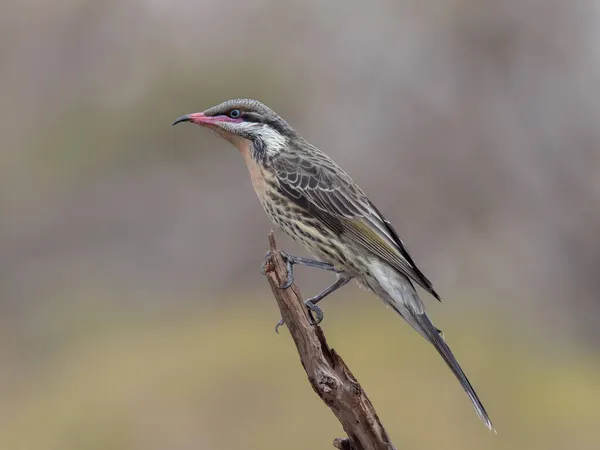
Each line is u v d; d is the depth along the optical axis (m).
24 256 16.88
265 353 12.42
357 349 12.59
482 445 10.83
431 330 7.89
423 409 11.23
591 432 11.16
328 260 8.25
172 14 17.55
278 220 8.38
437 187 16.27
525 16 16.59
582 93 16.42
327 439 10.71
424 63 16.88
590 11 16.52
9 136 17.31
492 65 16.69
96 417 11.60
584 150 16.27
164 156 17.17
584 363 13.70
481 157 16.38
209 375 12.00
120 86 17.38
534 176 16.27
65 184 17.25
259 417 11.18
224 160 17.05
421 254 15.89
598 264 15.84
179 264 16.61
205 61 17.14
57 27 17.75
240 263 16.39
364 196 8.24
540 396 11.86
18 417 12.09
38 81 17.59
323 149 16.53
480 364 12.38
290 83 17.02
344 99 16.89
